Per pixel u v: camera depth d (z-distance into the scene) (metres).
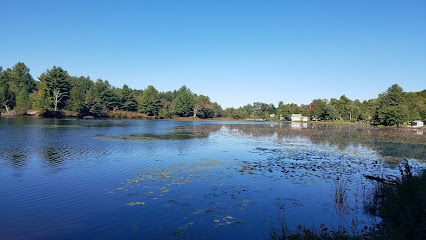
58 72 94.31
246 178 16.17
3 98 87.75
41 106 89.06
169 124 82.50
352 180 16.20
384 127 97.75
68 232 8.69
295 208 11.19
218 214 10.36
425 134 62.41
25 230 8.77
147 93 129.88
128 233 8.66
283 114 164.62
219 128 69.31
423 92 143.62
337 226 9.38
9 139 31.14
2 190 12.96
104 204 11.27
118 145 29.27
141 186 13.96
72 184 14.15
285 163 21.48
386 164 22.02
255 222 9.66
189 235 8.55
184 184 14.52
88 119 89.38
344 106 159.12
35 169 17.27
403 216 7.65
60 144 28.66
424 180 9.88
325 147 33.12
